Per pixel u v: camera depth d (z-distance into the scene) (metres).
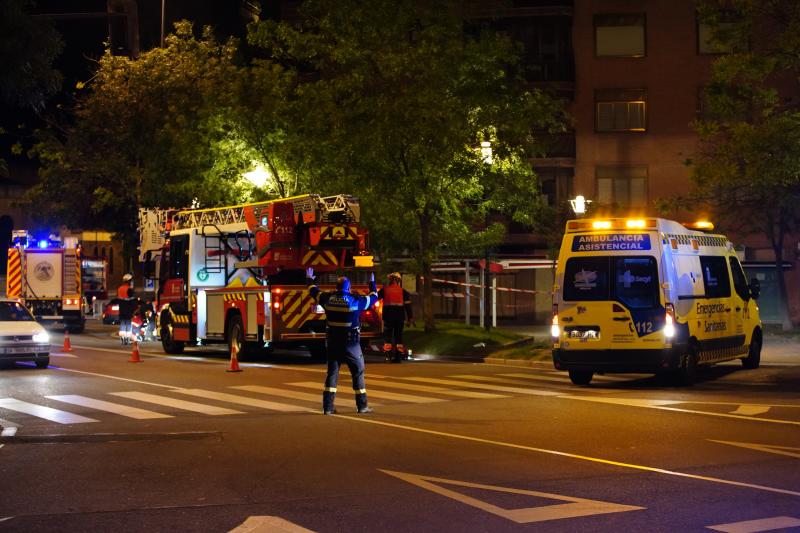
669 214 44.38
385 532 7.77
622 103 45.56
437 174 29.27
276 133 32.75
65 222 46.44
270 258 24.45
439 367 23.81
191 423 13.96
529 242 45.03
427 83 28.80
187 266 27.62
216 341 26.64
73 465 10.77
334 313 14.85
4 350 22.56
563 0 45.28
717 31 25.75
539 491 9.20
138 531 7.89
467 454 11.17
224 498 9.03
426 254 29.95
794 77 42.75
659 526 7.88
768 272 42.88
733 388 18.19
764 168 24.80
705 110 44.75
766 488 9.26
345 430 13.09
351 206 25.17
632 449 11.41
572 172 45.50
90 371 22.58
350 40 30.08
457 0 31.05
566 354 18.55
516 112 29.38
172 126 38.50
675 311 18.05
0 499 9.09
